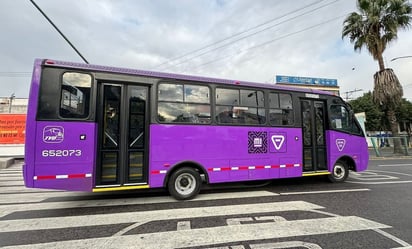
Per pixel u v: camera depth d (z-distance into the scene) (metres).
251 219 4.20
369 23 16.94
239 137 6.18
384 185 7.23
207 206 5.04
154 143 5.38
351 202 5.29
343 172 7.74
